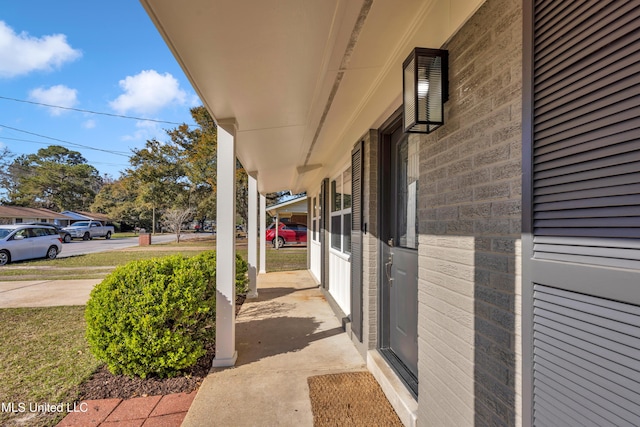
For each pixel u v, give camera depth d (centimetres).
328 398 245
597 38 79
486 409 124
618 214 74
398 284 275
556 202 91
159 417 228
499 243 117
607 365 76
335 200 535
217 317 307
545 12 96
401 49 203
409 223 257
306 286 719
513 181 110
